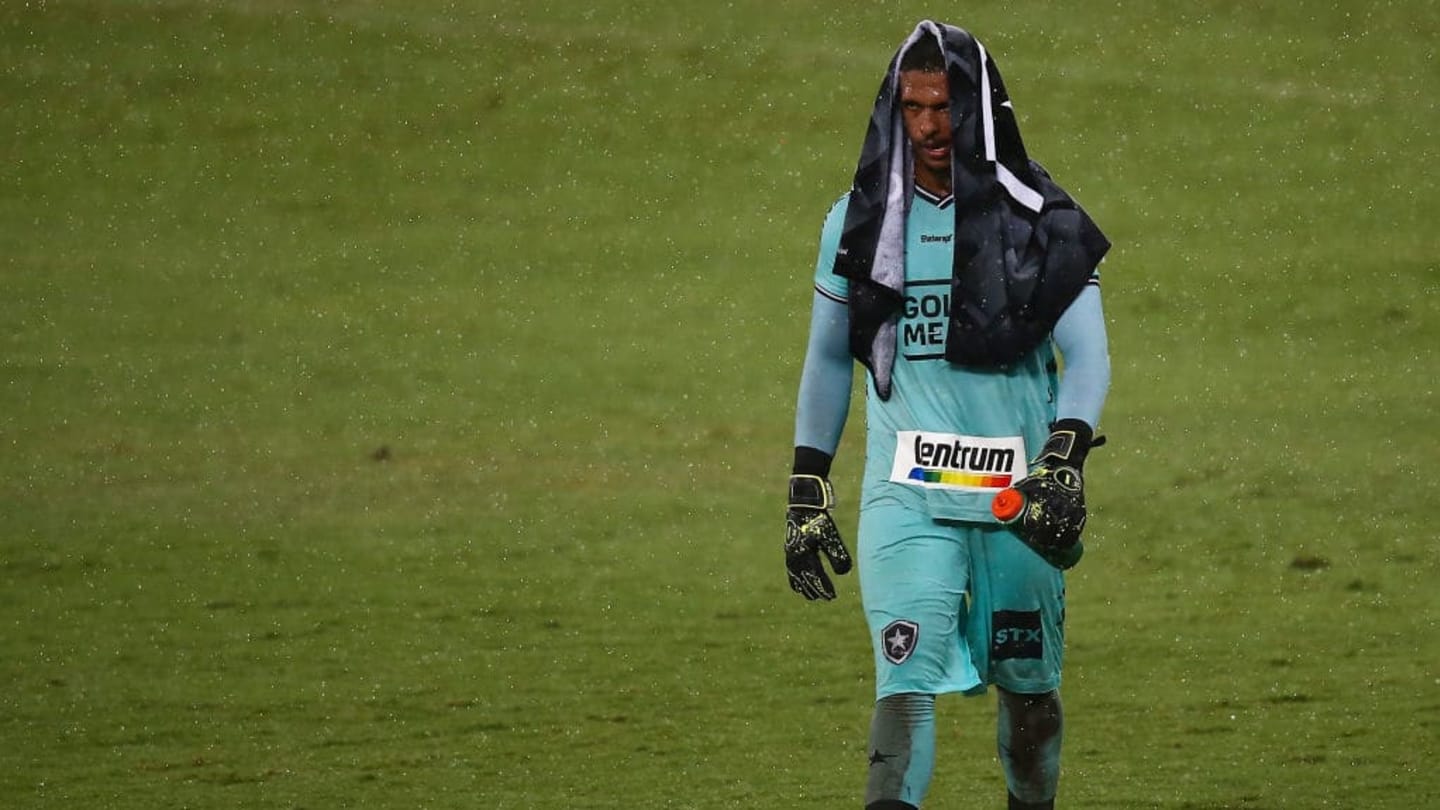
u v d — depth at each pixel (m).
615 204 78.69
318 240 74.50
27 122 85.69
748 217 77.25
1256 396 53.84
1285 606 33.44
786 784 23.27
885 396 17.31
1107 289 66.88
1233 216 74.62
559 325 63.94
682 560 37.91
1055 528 16.34
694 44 94.62
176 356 59.28
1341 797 22.06
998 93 17.08
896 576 16.97
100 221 76.25
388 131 86.25
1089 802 22.00
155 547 39.16
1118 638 31.27
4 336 61.19
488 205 78.81
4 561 37.81
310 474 46.09
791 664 30.05
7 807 22.52
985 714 26.84
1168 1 96.44
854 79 90.62
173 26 95.12
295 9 97.56
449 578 36.47
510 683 28.95
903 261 17.08
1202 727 25.69
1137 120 84.44
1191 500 42.28
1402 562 36.69
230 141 84.88
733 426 51.62
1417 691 27.50
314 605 34.44
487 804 22.45
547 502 43.28
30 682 29.23
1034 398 17.25
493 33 96.12
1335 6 95.06
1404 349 59.56
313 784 23.48
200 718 27.02
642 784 23.33
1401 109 85.00
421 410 53.16
